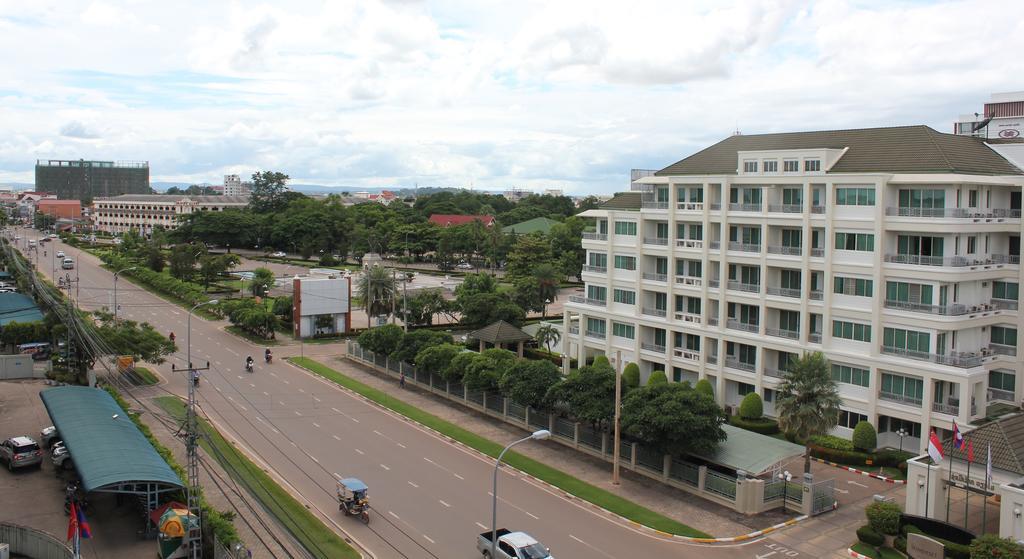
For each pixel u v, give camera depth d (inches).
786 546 1760.6
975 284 2449.6
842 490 2121.1
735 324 2819.9
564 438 2511.1
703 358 2903.5
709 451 2095.2
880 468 2277.3
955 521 1857.8
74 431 2007.9
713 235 2896.2
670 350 3034.0
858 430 2356.1
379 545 1711.4
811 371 2041.1
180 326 4581.7
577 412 2324.1
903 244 2427.4
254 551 1610.5
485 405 2859.3
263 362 3710.6
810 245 2586.1
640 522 1863.9
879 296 2402.8
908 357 2348.7
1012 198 2571.4
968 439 1841.8
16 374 3277.6
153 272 6245.1
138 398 2930.6
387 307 4456.2
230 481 2030.0
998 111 3410.4
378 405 2960.1
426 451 2413.9
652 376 2437.3
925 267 2315.5
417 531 1795.0
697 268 3009.4
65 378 3223.4
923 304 2330.2
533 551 1561.3
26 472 2154.3
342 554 1637.6
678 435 2027.6
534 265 5979.3
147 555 1628.9
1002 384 2484.0
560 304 5684.1
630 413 2149.4
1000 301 2509.8
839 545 1769.2
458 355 2967.5
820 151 2630.4
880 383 2425.0
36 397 2950.3
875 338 2411.4
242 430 2571.4
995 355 2456.9
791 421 2020.2
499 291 4672.7
